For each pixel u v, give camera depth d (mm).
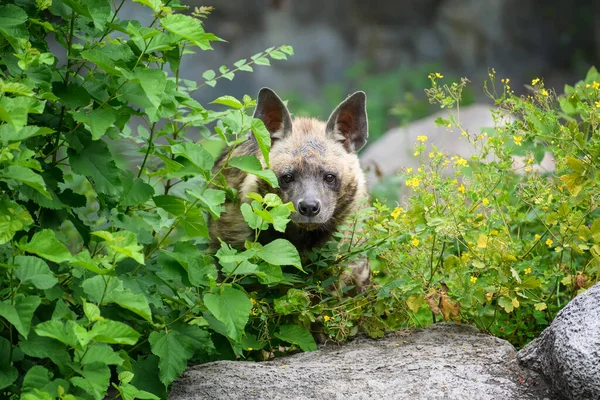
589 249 9094
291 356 9383
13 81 7141
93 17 7457
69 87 7691
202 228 8156
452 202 9789
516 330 9508
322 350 9469
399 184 17078
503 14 36906
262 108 11312
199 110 8414
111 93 7824
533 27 36906
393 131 21688
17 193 7805
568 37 36906
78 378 6430
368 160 19703
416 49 38031
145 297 7277
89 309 6402
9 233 6559
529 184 9867
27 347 6691
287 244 7875
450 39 37625
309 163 11031
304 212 10594
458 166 10977
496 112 10672
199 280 7816
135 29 7637
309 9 37969
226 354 9227
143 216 8602
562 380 7473
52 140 8164
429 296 9445
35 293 7332
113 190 7789
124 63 7719
